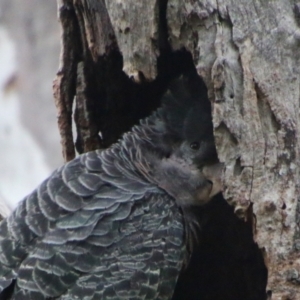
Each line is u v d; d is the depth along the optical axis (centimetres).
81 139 1224
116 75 1198
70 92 1201
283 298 902
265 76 955
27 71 2280
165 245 1026
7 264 984
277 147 940
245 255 1219
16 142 2256
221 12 982
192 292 1260
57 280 964
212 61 988
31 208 1032
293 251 910
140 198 1050
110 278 978
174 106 1134
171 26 1030
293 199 923
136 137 1127
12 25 2305
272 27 962
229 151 965
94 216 1012
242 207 948
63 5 1173
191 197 1110
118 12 1057
